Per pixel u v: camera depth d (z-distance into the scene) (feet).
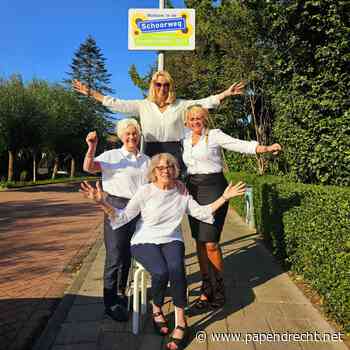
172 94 14.03
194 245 23.50
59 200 56.75
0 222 34.88
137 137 12.81
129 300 13.88
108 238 12.64
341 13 18.81
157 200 11.93
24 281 17.74
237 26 37.09
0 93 81.92
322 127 19.84
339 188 15.69
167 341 11.50
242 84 14.61
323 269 13.16
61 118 103.40
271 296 14.78
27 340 11.84
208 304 13.73
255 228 28.35
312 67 20.70
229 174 44.29
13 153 91.56
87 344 11.33
